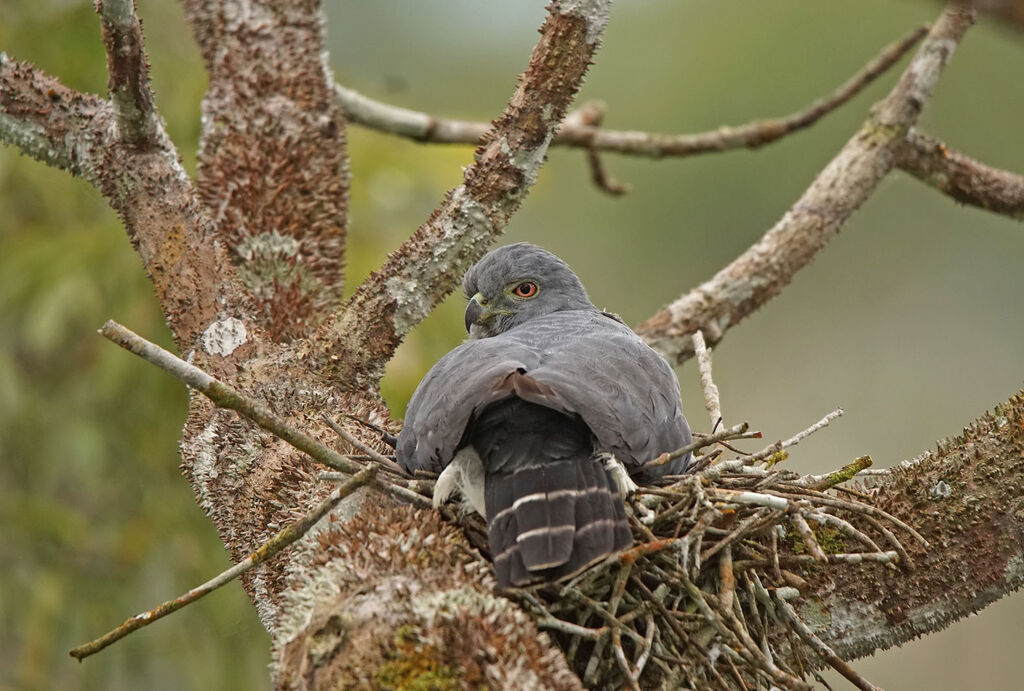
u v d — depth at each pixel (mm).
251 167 9141
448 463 6809
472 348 7629
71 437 13289
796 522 6758
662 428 7301
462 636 5590
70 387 13664
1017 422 7406
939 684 16172
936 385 19078
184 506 13547
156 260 8492
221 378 8070
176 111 13188
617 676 6469
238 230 9008
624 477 6895
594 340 7676
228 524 7488
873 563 7164
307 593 6078
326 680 5602
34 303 12766
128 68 8109
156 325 12969
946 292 19547
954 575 7211
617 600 6418
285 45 9523
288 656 5898
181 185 8656
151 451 13469
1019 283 19422
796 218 10633
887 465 18438
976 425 7535
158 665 14086
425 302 8281
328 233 9219
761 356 19281
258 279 8945
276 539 6133
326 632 5730
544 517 6336
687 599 6762
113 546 13445
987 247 19641
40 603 12953
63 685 13062
